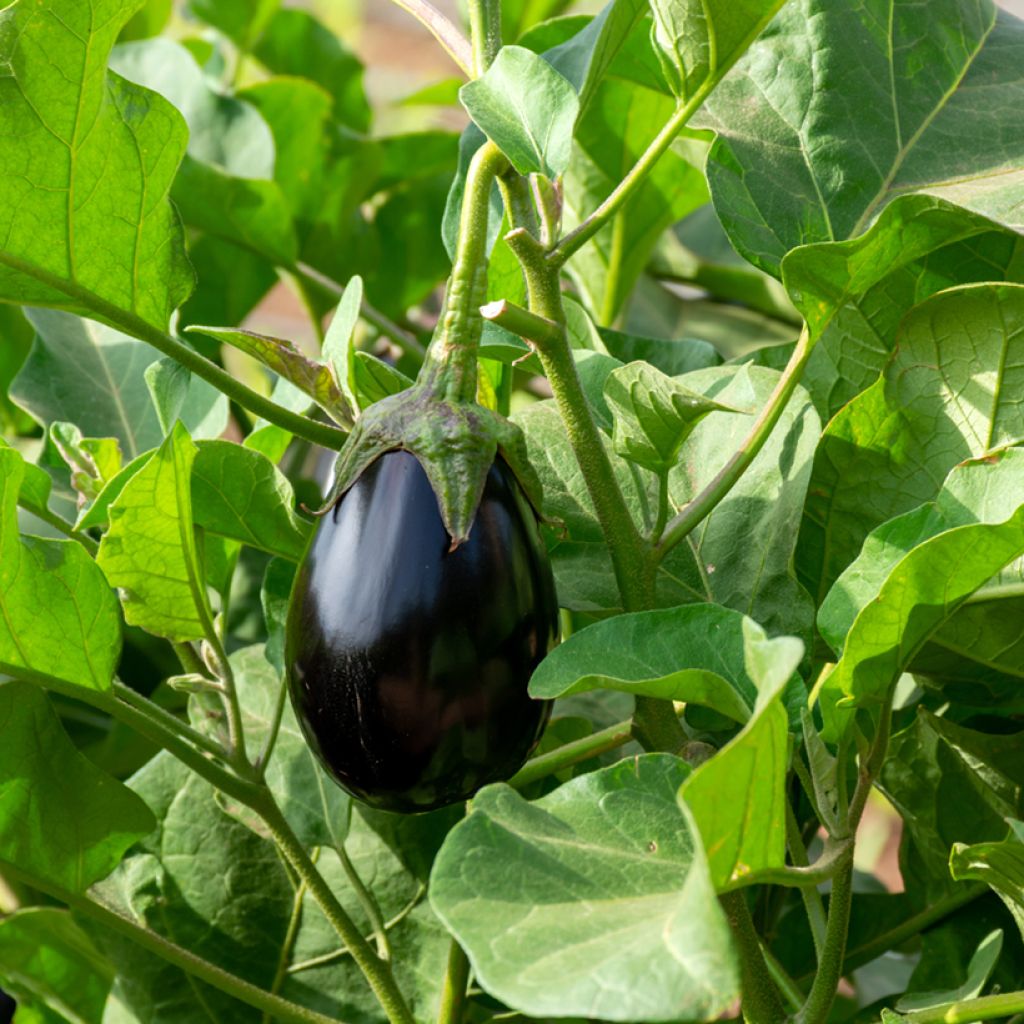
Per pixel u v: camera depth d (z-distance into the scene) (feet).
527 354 3.00
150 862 3.45
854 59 3.17
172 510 2.83
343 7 9.39
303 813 3.25
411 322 5.46
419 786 2.57
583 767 3.45
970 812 3.25
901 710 3.45
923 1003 2.73
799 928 3.57
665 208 4.28
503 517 2.59
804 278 2.79
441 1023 3.09
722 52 2.64
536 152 2.64
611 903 2.21
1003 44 3.26
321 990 3.38
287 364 2.90
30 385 3.72
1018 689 3.09
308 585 2.61
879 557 2.64
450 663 2.52
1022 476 2.59
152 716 2.98
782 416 3.01
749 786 2.15
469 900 2.19
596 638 2.49
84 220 2.90
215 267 4.80
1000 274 3.15
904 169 3.10
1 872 3.03
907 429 2.97
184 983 3.42
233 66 5.91
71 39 2.78
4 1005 3.87
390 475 2.60
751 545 2.94
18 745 2.94
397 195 5.10
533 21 5.32
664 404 2.64
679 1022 1.96
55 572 2.83
